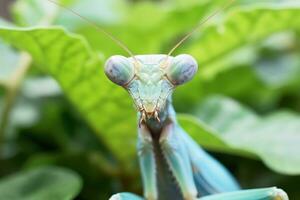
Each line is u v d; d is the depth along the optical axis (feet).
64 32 0.24
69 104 0.34
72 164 0.31
